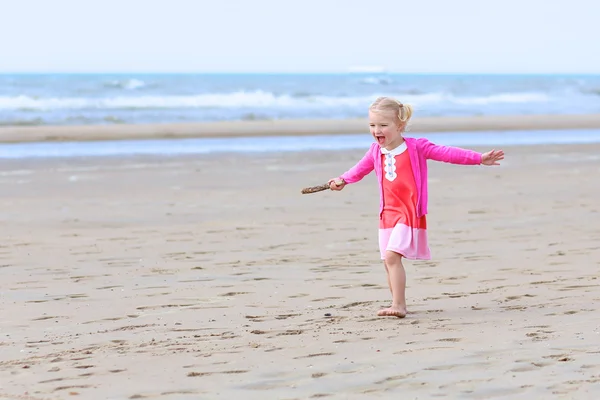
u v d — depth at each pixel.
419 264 8.53
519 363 4.81
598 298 6.75
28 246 9.70
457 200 13.27
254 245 9.73
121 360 5.08
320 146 25.14
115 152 22.48
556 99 56.69
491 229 10.65
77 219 11.61
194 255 9.13
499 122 36.47
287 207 12.71
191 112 40.94
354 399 4.25
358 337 5.57
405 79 85.94
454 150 6.34
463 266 8.38
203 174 17.12
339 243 9.85
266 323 6.09
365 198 13.70
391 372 4.69
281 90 61.09
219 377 4.67
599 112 46.94
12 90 48.81
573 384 4.40
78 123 34.44
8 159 20.16
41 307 6.77
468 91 65.25
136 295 7.21
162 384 4.56
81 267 8.52
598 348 5.11
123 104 43.19
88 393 4.43
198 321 6.20
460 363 4.84
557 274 7.88
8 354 5.29
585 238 9.93
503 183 15.48
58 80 58.25
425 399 4.22
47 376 4.76
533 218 11.49
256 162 19.75
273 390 4.42
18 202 13.19
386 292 7.26
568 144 25.98
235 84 65.88
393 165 6.42
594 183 15.52
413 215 6.36
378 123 6.36
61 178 16.33
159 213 12.13
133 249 9.50
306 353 5.16
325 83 71.25
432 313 6.37
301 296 7.12
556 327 5.73
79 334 5.84
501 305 6.59
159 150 23.25
